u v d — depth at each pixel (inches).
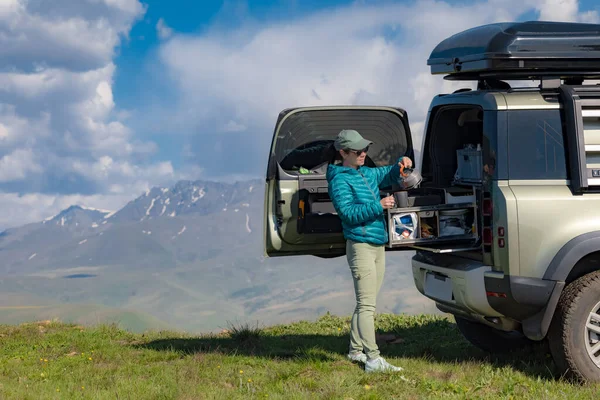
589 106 246.4
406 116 305.0
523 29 254.8
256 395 229.8
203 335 392.2
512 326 260.4
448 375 254.1
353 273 268.5
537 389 233.5
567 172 246.1
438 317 406.9
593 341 242.4
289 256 295.7
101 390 241.8
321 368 264.2
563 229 240.7
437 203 271.0
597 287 239.8
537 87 259.4
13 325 422.6
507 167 244.7
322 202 287.4
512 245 240.5
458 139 306.2
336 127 301.9
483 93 261.9
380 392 231.9
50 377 272.7
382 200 257.3
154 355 313.6
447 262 273.3
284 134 293.7
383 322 408.8
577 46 252.2
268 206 289.6
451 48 282.7
